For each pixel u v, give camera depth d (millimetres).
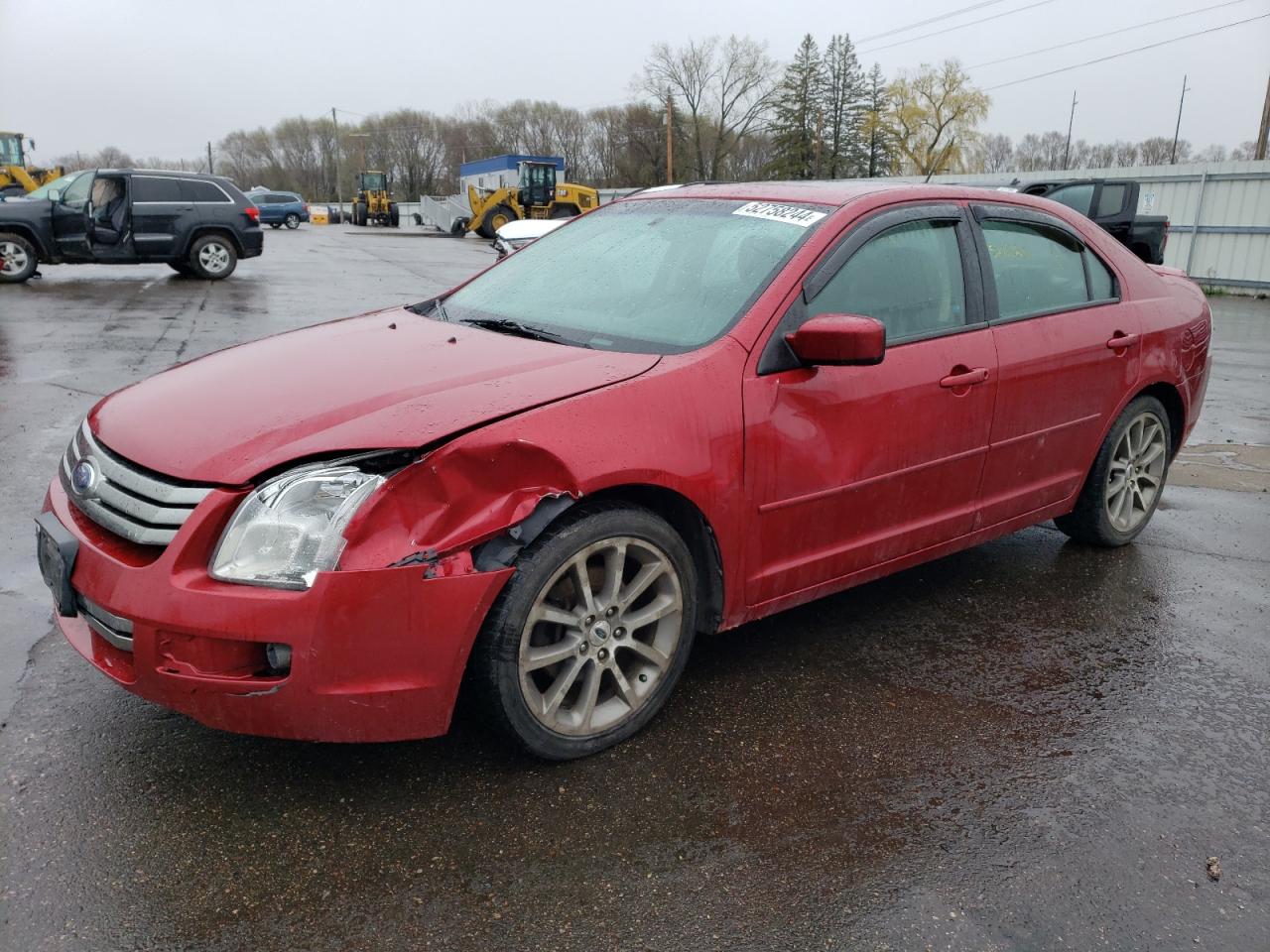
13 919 2098
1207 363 4816
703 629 3104
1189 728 3096
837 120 70750
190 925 2115
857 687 3275
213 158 107062
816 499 3139
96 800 2512
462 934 2119
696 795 2641
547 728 2680
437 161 95312
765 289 3094
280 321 11648
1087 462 4277
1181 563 4539
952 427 3506
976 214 3736
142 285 15266
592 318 3266
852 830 2521
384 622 2338
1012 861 2426
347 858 2342
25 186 29094
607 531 2660
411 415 2475
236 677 2328
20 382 7566
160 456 2473
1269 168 20422
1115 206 14250
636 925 2164
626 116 76562
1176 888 2354
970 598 4062
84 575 2477
